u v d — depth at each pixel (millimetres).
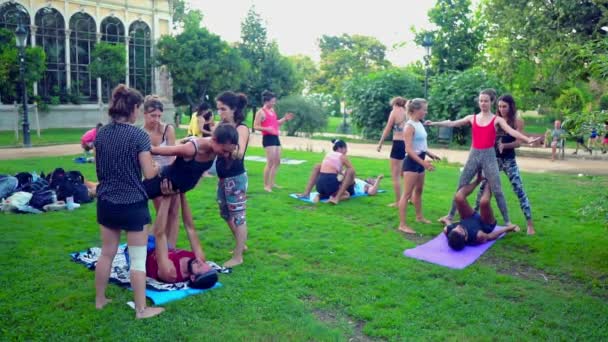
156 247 4402
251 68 35406
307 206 7910
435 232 6480
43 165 12336
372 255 5430
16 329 3604
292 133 27078
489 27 23031
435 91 21828
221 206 5113
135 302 3861
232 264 5059
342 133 31203
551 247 5844
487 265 5273
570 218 7316
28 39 29141
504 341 3539
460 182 6332
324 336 3568
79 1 30812
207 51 30484
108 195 3768
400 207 6508
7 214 7070
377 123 23656
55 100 29859
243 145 5020
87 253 5277
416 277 4789
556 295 4441
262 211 7473
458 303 4195
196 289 4371
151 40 33906
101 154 3783
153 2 33625
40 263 5012
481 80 20672
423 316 3936
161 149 3947
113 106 3803
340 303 4164
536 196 9055
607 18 16750
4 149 17484
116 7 32188
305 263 5160
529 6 19531
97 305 4004
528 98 21656
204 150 4086
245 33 36688
